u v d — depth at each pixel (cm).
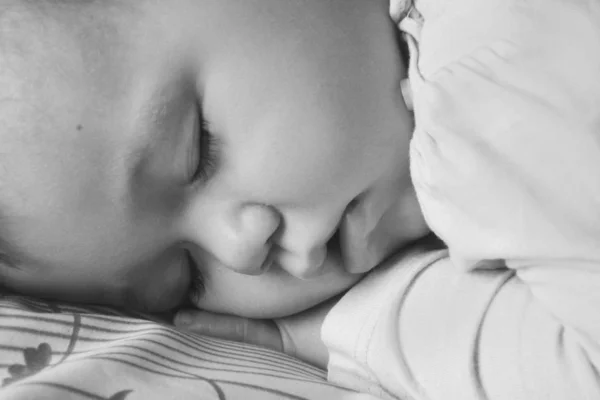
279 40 37
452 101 34
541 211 32
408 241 39
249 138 36
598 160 32
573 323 31
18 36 35
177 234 38
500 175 33
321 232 37
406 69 38
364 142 37
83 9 36
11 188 36
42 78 35
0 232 37
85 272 38
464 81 34
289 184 36
